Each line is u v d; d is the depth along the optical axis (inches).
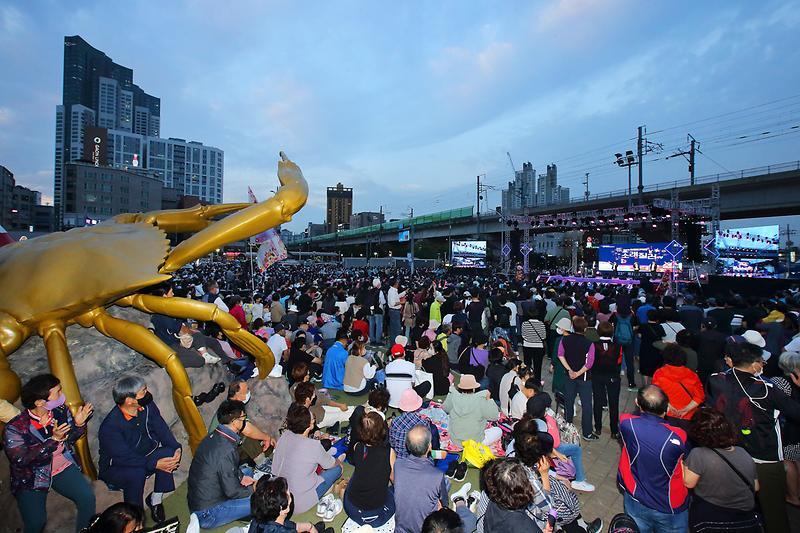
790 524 120.4
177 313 191.3
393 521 158.7
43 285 164.7
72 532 151.1
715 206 1068.5
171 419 190.1
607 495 189.6
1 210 3422.7
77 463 159.0
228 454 158.2
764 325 291.0
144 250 193.0
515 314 415.5
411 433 143.1
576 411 289.1
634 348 383.6
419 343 314.7
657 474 129.6
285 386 239.0
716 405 159.6
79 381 172.6
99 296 165.8
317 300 555.2
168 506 178.4
